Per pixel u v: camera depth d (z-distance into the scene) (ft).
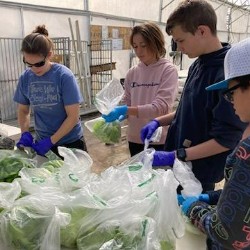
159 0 21.03
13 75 12.57
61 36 14.30
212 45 3.33
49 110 4.86
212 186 3.85
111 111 4.77
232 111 3.03
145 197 2.36
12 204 2.37
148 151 3.27
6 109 12.69
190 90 3.60
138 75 5.29
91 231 2.19
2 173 2.85
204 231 2.28
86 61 15.47
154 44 4.90
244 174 1.75
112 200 2.33
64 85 4.62
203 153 3.33
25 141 4.33
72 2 14.47
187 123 3.66
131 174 2.62
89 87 15.61
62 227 2.18
